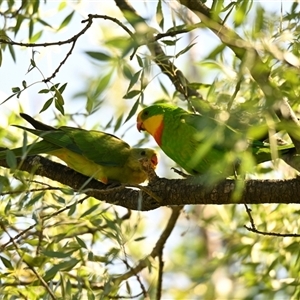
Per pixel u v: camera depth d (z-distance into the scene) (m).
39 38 10.75
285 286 11.21
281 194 8.16
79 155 10.13
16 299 8.92
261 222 11.98
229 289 16.17
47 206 9.02
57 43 8.17
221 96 7.80
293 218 11.61
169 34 8.11
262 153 8.84
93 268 9.85
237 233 13.04
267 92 6.62
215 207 14.00
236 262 13.26
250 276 12.06
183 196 8.55
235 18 7.31
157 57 8.12
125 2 10.74
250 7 7.36
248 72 7.18
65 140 10.01
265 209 11.93
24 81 8.17
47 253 8.41
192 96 9.88
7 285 9.19
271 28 7.25
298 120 7.50
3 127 11.10
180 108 10.09
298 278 11.03
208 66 9.98
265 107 6.46
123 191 9.03
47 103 8.34
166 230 11.50
